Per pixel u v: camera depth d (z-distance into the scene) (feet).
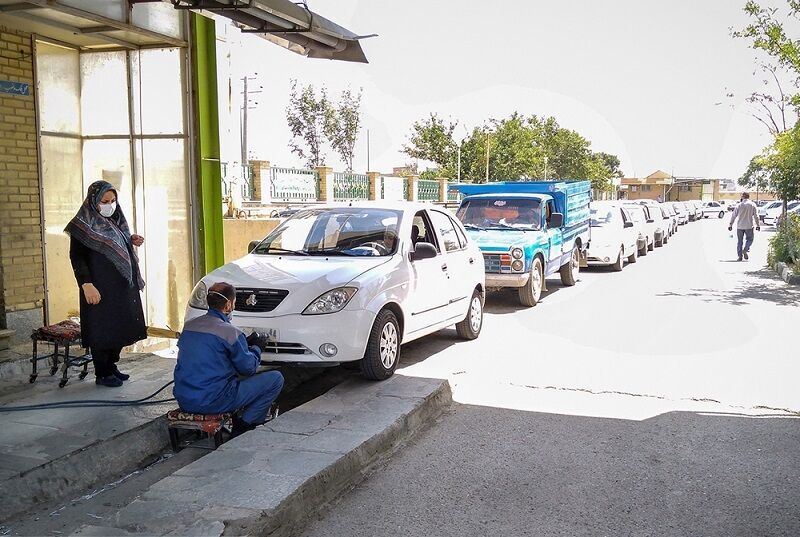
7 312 25.64
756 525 13.82
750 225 71.15
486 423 20.30
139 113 29.07
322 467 15.40
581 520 14.10
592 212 65.51
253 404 18.79
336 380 25.67
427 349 29.81
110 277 21.07
